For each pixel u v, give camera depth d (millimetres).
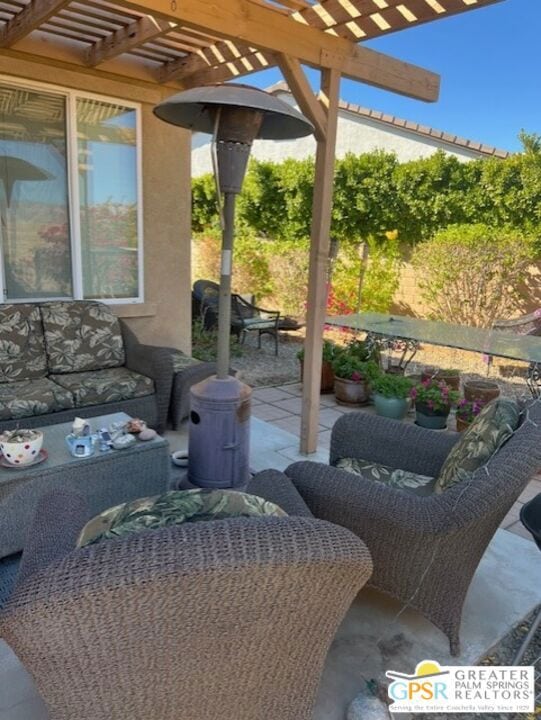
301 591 943
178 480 2752
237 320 6570
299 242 8383
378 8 2709
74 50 3740
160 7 2367
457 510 1573
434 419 4023
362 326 4828
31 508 2137
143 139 4293
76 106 3910
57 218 4020
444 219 7102
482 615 1988
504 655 1813
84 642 919
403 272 7578
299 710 1209
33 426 3084
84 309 3791
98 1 2945
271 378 5508
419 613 1987
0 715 1497
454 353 6684
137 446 2420
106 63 3895
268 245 8758
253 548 872
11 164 3750
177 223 4645
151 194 4434
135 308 4488
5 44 3363
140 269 4488
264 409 4465
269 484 1742
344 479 1798
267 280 8836
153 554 854
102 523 1261
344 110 9023
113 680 989
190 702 1058
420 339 4246
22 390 3197
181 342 4891
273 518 954
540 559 2359
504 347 3949
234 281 9125
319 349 3326
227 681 1055
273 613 964
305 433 3428
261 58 3658
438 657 1780
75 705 1036
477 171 6707
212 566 847
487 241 6570
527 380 4250
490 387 4180
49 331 3600
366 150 8992
